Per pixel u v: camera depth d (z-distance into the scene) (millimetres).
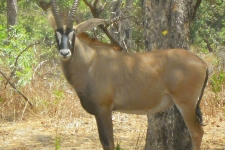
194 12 19484
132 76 16969
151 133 18438
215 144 21812
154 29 18047
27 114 27219
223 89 29016
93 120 26797
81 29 17125
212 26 51031
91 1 34875
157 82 16953
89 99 17047
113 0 35781
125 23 35812
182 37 17906
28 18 56656
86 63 16953
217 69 32219
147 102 17125
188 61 16875
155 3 18000
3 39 28359
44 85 29703
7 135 23734
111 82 16938
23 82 27016
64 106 27531
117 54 17219
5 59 29281
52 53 35750
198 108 17266
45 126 25500
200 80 16938
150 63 17031
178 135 18172
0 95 27500
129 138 23125
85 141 22766
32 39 33000
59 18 16594
